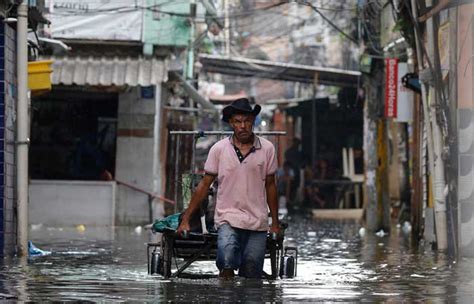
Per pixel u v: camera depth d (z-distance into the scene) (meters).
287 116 87.69
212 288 16.97
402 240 36.47
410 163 52.25
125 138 47.56
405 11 33.72
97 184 46.72
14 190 26.06
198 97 50.19
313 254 28.59
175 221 19.75
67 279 18.86
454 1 27.25
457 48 27.66
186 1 43.38
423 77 28.83
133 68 43.25
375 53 45.47
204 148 70.31
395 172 59.59
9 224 25.62
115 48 43.78
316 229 46.53
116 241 33.44
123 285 17.52
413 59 36.44
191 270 21.91
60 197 46.72
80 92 48.12
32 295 15.80
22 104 25.53
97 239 34.59
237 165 18.70
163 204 49.94
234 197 18.70
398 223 51.84
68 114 48.50
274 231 19.05
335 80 67.88
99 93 48.16
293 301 15.17
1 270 20.98
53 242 32.56
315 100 75.25
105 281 18.38
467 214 27.22
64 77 42.62
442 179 28.78
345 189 74.00
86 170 48.47
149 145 47.47
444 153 28.42
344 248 31.56
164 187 52.56
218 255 18.58
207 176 18.91
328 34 74.75
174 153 55.56
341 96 72.00
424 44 31.17
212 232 19.56
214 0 51.72
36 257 25.25
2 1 24.81
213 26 52.50
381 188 44.94
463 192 27.31
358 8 44.34
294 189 80.31
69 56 43.31
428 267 23.45
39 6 29.36
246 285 17.53
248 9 57.59
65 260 24.38
